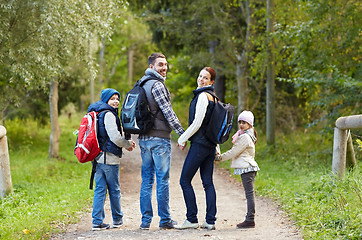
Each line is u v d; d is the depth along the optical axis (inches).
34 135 920.3
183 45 815.1
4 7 343.9
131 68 1774.1
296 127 840.3
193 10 711.1
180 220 272.4
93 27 388.5
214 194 232.5
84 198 346.0
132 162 610.9
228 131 224.5
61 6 352.2
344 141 313.4
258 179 428.1
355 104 498.9
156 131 229.0
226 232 222.2
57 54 401.7
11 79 396.2
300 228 223.9
